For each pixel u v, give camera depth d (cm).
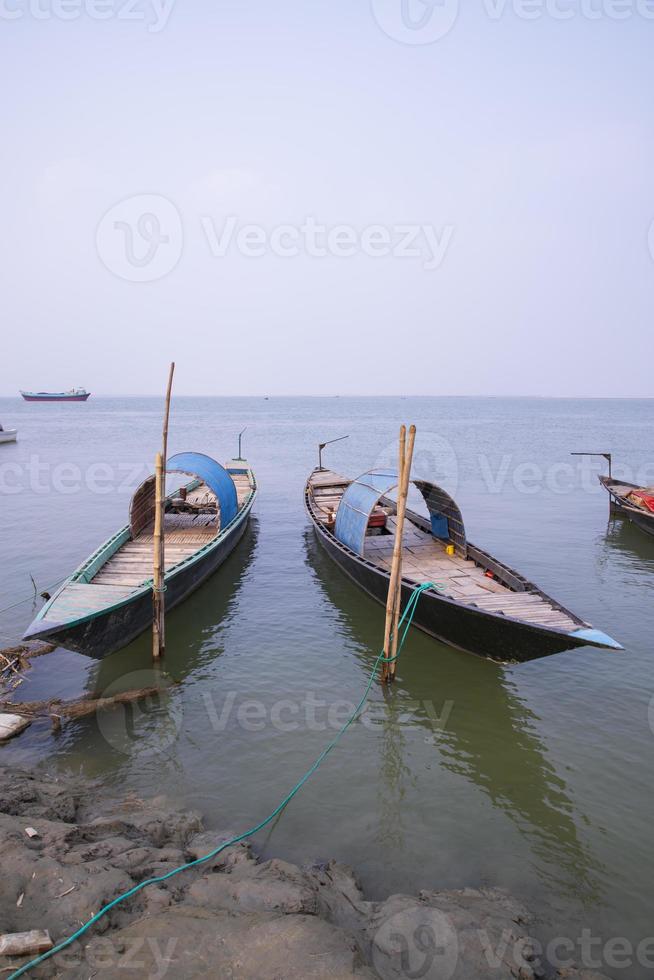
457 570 1584
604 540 2288
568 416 13475
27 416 13425
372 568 1522
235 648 1372
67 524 2502
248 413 15212
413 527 2077
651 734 1038
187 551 1747
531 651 1151
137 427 9275
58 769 928
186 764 952
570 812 857
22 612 1524
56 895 611
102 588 1309
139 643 1382
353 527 1766
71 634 1134
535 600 1319
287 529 2495
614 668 1267
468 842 798
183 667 1277
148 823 782
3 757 950
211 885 644
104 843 713
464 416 13362
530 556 2064
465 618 1220
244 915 596
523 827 827
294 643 1401
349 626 1501
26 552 2073
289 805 863
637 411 17000
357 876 730
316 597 1697
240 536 2206
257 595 1709
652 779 925
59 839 709
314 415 13900
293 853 769
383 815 847
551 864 762
